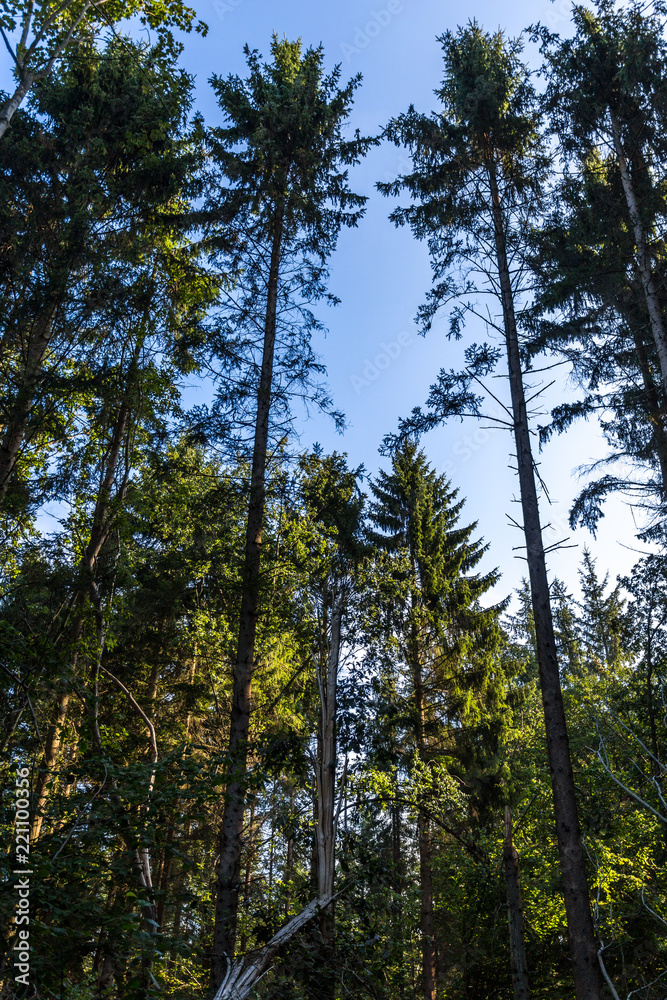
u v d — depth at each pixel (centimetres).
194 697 1552
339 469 1383
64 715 1170
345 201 1451
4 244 1191
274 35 1572
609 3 1378
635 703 1372
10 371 1212
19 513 1227
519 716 2017
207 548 1263
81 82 1409
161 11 1299
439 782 1337
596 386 1391
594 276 1272
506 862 1299
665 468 1365
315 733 1113
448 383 1277
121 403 1266
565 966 1595
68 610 1101
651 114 1352
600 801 1477
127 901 523
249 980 724
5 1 984
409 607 1747
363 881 973
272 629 1400
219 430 1249
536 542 1138
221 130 1401
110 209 1367
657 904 1333
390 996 974
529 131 1398
